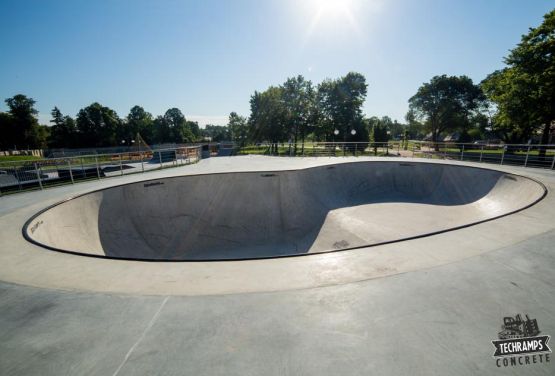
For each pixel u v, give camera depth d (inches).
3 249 156.6
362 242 311.6
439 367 65.4
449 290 100.2
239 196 406.0
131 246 303.4
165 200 373.1
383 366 66.1
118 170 572.1
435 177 499.5
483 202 387.5
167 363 68.9
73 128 2233.0
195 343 75.9
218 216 381.7
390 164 549.6
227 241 354.0
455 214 371.2
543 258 125.1
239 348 73.5
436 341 74.2
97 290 108.1
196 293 103.2
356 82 1435.8
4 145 2015.3
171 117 2669.8
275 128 1423.5
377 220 363.9
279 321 84.7
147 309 93.4
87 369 67.8
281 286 107.0
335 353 70.8
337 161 596.7
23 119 2074.3
